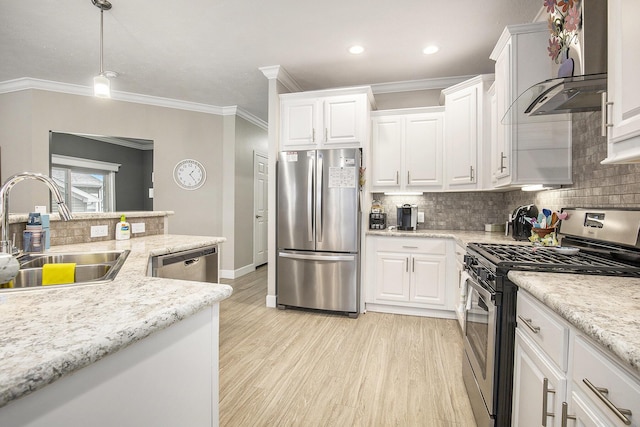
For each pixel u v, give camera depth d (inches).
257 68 132.5
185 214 176.6
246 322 116.6
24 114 144.9
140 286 38.4
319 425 63.1
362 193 125.3
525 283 43.9
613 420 26.4
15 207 145.5
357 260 121.5
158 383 29.1
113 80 145.6
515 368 50.1
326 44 112.7
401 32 104.7
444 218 141.7
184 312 30.8
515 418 49.6
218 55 121.1
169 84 149.9
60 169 149.9
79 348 21.3
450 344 98.7
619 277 46.6
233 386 76.1
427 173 130.9
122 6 90.7
